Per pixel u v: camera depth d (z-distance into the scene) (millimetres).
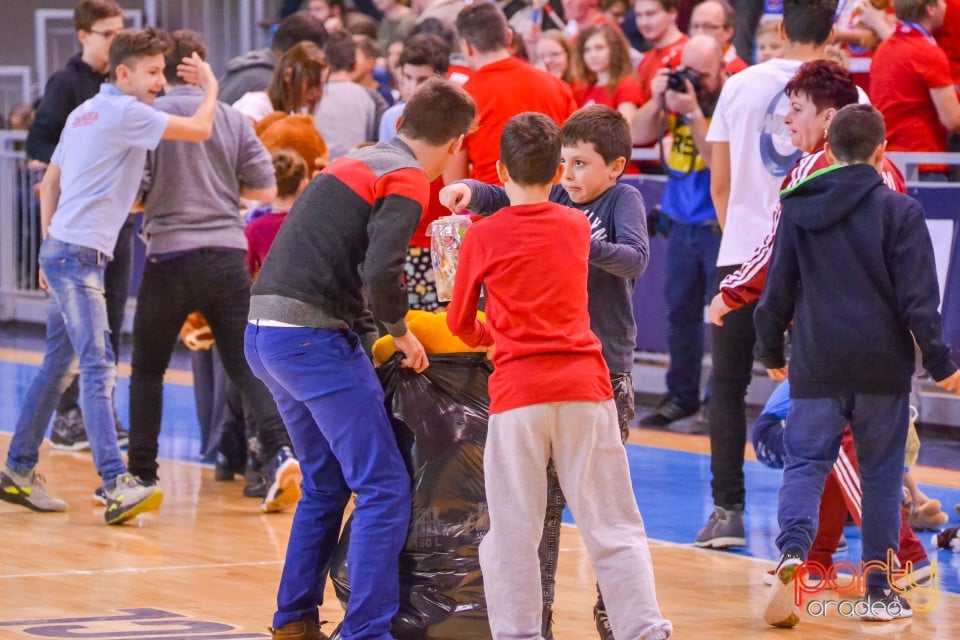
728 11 13672
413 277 9773
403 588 6125
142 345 9773
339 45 13492
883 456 7184
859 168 7066
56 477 11094
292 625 6363
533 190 5754
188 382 16719
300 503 6410
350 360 6133
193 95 9930
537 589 5625
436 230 6246
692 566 8484
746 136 8773
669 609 7449
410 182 5984
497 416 5664
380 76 16422
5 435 13117
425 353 6227
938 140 12328
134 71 9414
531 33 15492
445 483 6125
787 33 8883
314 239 6105
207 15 20562
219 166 9773
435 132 6152
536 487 5617
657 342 14781
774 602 7000
